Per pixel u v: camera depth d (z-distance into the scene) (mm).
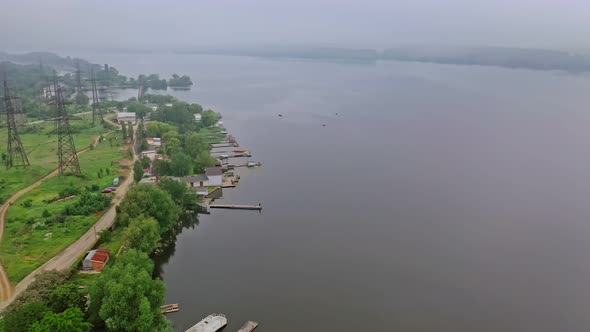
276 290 116062
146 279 92375
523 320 107500
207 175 185250
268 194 183250
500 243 144750
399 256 135250
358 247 140000
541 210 170625
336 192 186000
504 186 195875
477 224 158000
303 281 120688
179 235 147500
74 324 80000
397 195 183750
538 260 135125
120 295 87438
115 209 152250
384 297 114562
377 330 101812
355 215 163500
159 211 136250
